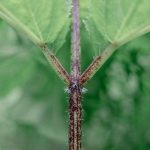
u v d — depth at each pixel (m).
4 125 0.83
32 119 0.82
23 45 0.67
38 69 0.72
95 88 0.71
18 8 0.24
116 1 0.24
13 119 0.83
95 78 0.69
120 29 0.25
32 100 0.83
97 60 0.25
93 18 0.25
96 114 0.73
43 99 0.82
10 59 0.70
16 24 0.25
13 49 0.69
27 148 0.82
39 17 0.25
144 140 0.72
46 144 0.82
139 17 0.24
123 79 0.69
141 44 0.60
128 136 0.72
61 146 0.82
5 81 0.73
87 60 0.60
